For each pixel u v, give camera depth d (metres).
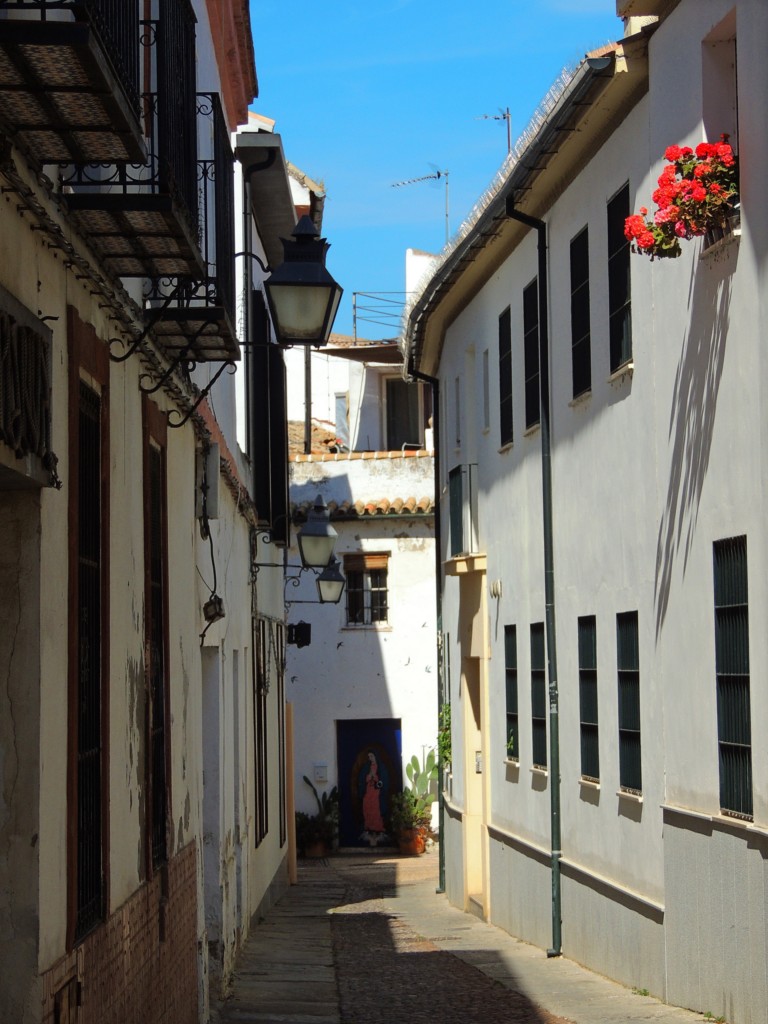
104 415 7.46
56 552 6.27
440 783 24.80
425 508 32.81
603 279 13.81
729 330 10.29
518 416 17.78
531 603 17.14
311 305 10.77
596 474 14.16
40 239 6.05
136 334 8.22
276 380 22.36
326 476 33.53
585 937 14.70
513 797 18.38
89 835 6.97
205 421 11.99
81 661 6.89
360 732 33.19
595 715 14.41
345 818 33.09
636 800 12.79
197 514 11.88
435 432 24.67
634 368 12.80
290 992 13.55
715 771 10.67
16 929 5.82
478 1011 11.91
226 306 8.86
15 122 5.44
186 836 10.59
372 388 36.25
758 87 9.64
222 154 9.18
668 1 11.52
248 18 16.17
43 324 5.87
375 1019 11.77
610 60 12.22
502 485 18.78
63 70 4.97
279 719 25.44
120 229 6.85
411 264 38.53
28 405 5.59
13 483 5.80
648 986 12.40
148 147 7.76
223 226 9.02
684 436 11.38
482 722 20.28
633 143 12.78
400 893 25.14
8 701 5.92
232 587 15.96
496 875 19.47
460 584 21.73
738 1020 10.04
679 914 11.44
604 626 13.89
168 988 9.27
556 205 15.62
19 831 5.86
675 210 10.04
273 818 23.23
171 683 9.87
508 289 18.25
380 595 33.28
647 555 12.47
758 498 9.75
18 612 5.95
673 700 11.70
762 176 9.58
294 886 26.88
